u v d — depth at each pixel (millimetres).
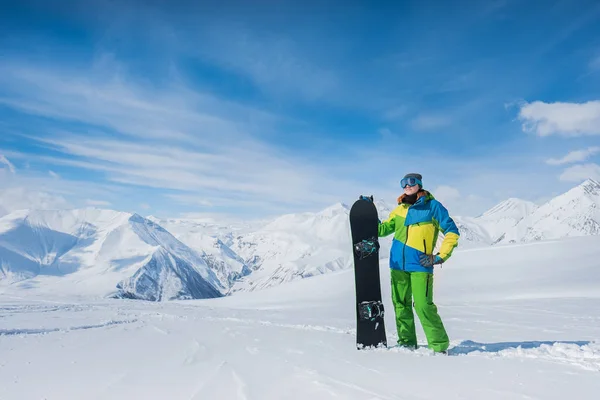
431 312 4266
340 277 34875
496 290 19812
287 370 3336
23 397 2773
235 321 7867
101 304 17922
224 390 2832
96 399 2701
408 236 4520
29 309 12055
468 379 2979
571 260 24656
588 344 4250
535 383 2834
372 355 3951
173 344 4672
